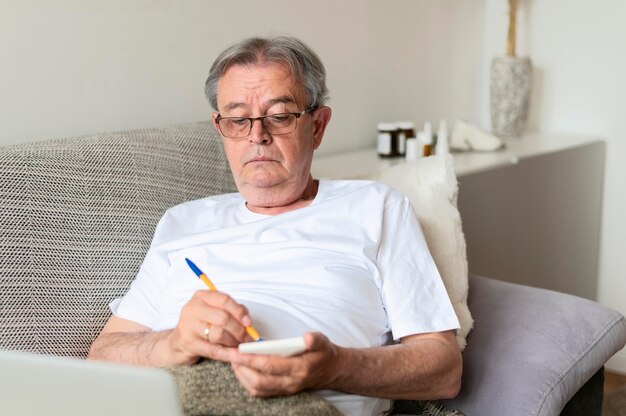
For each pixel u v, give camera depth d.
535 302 1.67
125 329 1.51
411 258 1.51
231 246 1.51
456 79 2.89
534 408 1.46
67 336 1.46
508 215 2.46
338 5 2.41
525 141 2.74
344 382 1.26
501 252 2.46
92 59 1.83
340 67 2.46
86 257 1.50
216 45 2.10
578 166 2.69
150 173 1.62
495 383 1.52
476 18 2.91
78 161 1.51
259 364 1.14
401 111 2.70
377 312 1.48
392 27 2.60
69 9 1.77
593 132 2.83
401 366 1.33
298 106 1.51
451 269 1.66
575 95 2.85
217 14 2.09
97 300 1.51
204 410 1.13
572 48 2.82
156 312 1.53
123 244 1.55
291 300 1.43
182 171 1.68
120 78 1.90
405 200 1.58
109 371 0.87
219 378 1.22
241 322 1.22
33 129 1.76
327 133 2.47
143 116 1.96
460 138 2.59
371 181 1.61
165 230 1.59
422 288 1.48
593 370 1.57
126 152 1.59
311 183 1.64
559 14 2.82
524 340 1.58
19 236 1.40
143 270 1.56
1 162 1.40
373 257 1.50
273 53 1.49
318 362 1.17
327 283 1.45
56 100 1.79
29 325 1.41
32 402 0.90
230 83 1.50
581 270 2.82
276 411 1.16
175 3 1.98
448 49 2.83
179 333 1.25
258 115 1.49
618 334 1.62
